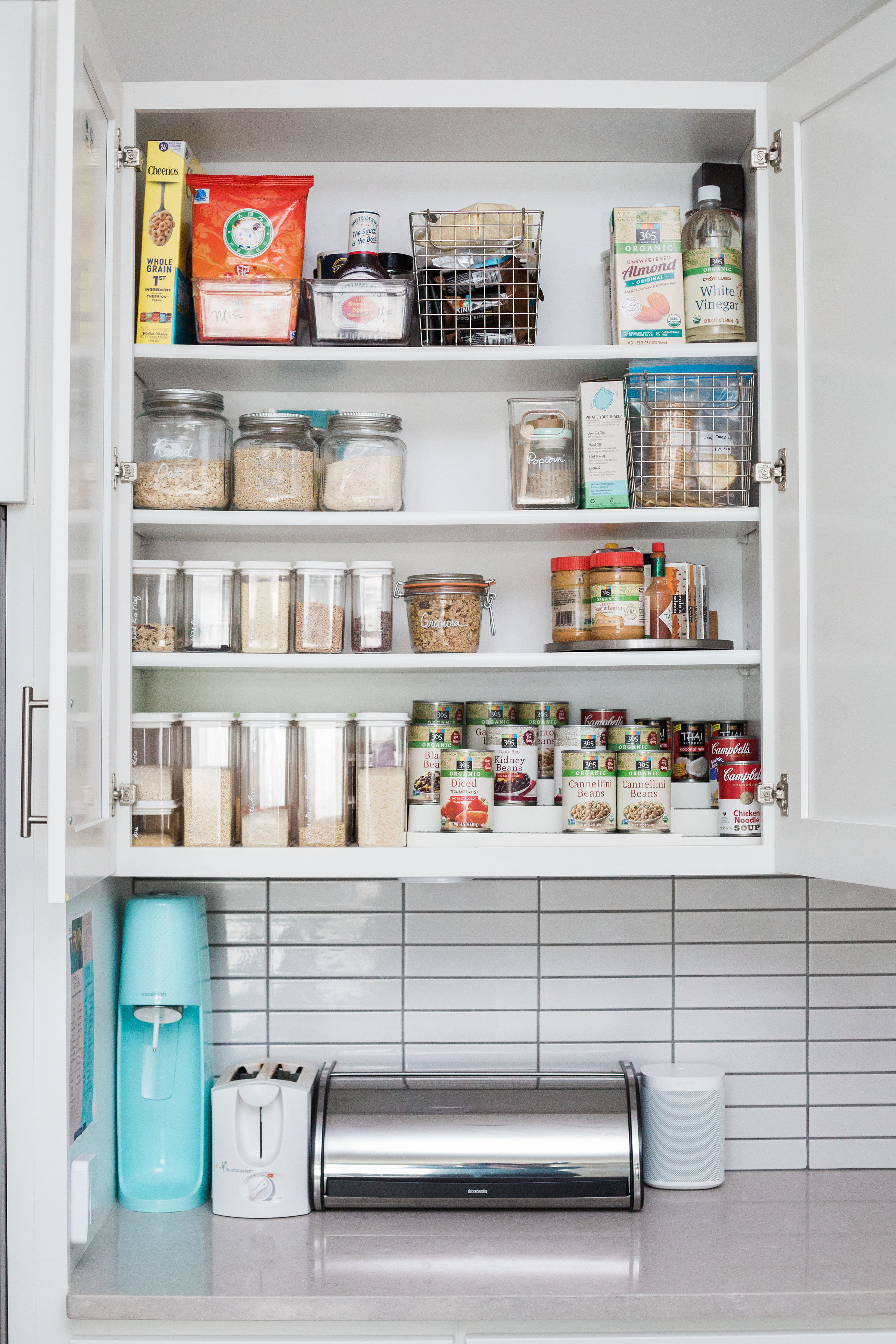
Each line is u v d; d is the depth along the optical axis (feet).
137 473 5.21
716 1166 5.65
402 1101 5.44
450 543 6.02
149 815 5.21
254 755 5.26
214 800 5.23
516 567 6.02
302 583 5.34
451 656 5.25
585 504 5.43
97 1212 5.10
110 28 6.06
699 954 6.05
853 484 4.76
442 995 6.01
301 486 5.40
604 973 6.04
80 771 4.32
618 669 5.98
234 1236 5.02
